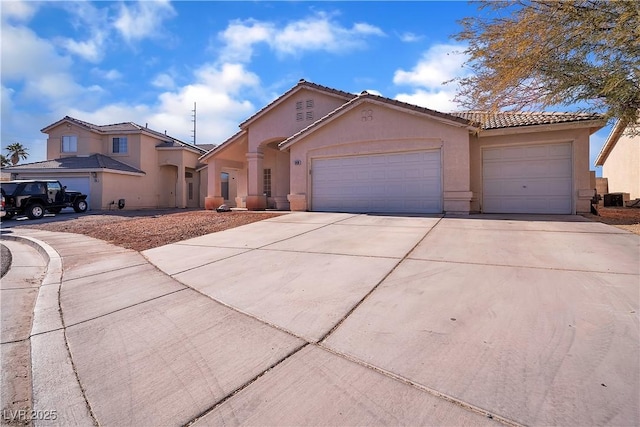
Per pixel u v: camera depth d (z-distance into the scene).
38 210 17.53
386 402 2.27
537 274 4.59
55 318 4.07
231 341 3.25
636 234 6.96
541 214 11.30
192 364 2.89
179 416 2.27
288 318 3.66
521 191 12.02
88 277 5.81
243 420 2.19
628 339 2.84
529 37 8.08
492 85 9.48
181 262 6.51
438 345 2.91
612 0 6.89
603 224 8.41
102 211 21.73
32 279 6.41
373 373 2.59
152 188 27.11
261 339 3.25
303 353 2.94
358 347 2.97
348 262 5.73
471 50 9.32
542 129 11.29
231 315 3.85
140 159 25.95
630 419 1.98
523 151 11.98
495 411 2.11
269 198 19.73
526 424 1.99
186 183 29.64
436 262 5.43
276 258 6.31
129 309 4.24
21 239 10.81
